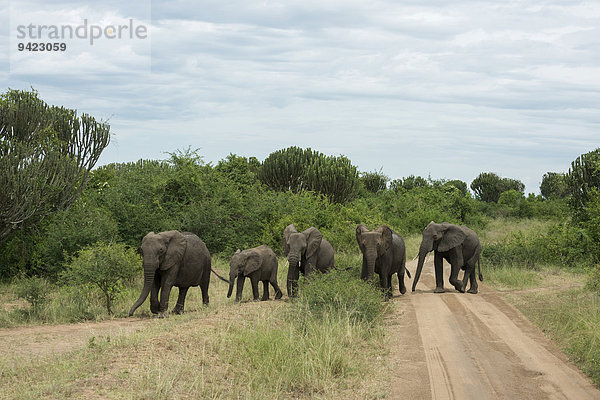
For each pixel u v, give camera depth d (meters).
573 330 10.67
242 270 14.67
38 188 19.47
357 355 9.30
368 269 14.54
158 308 13.15
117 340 9.23
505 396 7.38
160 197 24.06
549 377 8.19
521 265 22.50
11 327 11.80
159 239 12.92
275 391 7.39
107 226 20.03
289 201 26.92
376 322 11.57
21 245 19.59
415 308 13.80
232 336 9.44
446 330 11.24
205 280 14.43
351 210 28.33
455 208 42.47
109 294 14.03
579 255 23.27
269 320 11.00
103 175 26.27
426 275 21.02
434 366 8.77
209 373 7.73
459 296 15.76
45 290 13.82
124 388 6.87
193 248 13.74
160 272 13.23
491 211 54.09
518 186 71.88
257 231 25.22
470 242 16.84
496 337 10.66
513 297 15.53
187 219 23.16
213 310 12.75
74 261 14.63
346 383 7.96
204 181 25.52
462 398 7.31
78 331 11.17
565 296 15.20
